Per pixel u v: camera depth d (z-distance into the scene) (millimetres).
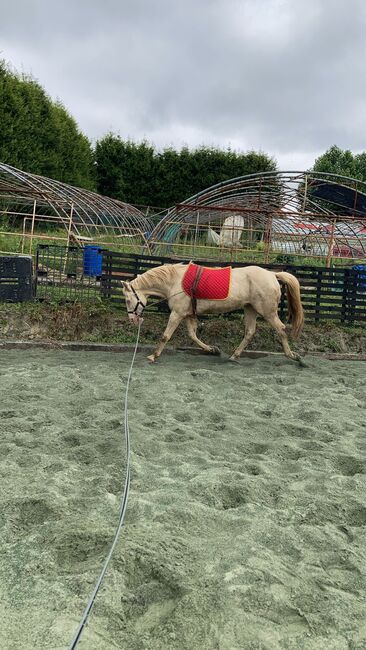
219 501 3531
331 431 5125
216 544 2957
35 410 5184
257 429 5016
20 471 3807
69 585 2531
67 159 25375
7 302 9188
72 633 2191
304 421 5375
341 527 3273
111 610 2367
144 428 4793
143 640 2230
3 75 22297
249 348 9094
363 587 2666
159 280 7672
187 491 3598
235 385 6602
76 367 7102
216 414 5375
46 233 18406
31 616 2320
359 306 9883
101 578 2471
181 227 17438
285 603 2465
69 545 2879
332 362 8438
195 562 2764
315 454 4438
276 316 7887
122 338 9031
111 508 3283
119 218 20391
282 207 17359
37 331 8938
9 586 2533
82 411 5320
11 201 17656
